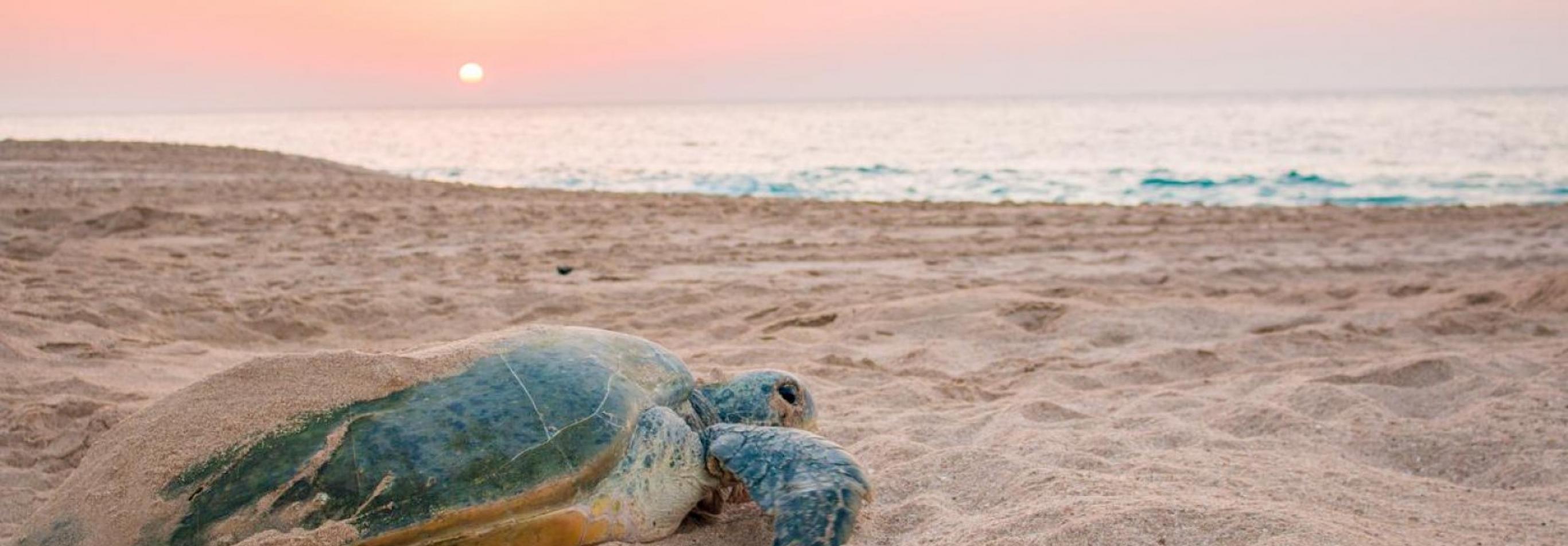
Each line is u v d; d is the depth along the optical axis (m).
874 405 5.22
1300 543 2.78
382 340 7.02
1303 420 4.61
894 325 7.46
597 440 2.98
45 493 3.96
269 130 82.25
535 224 12.91
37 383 5.37
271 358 3.10
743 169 28.92
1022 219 14.17
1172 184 23.66
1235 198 20.86
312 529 2.61
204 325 7.02
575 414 3.01
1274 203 20.05
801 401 3.67
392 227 12.32
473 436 2.86
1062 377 5.88
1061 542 2.89
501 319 7.59
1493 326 7.14
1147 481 3.63
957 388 5.55
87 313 6.89
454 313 7.72
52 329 6.41
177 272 9.06
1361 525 3.12
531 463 2.86
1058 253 11.24
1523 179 24.41
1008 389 5.66
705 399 3.57
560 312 7.83
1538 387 5.00
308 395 2.93
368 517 2.65
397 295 8.23
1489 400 4.84
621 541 3.06
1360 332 7.02
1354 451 4.25
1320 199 20.67
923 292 8.79
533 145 47.16
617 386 3.18
